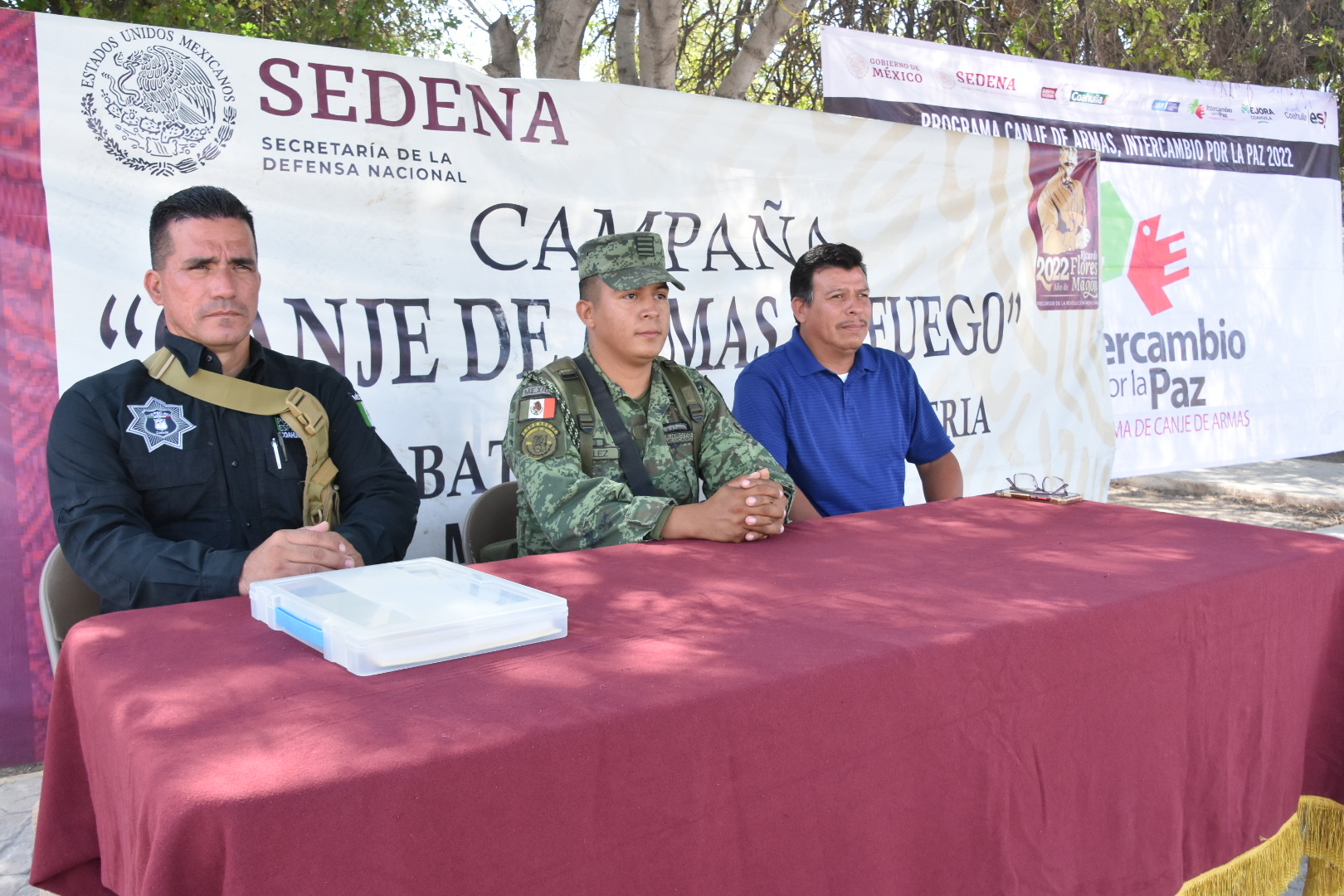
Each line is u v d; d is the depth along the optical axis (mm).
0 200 2635
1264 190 6348
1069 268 4676
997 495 2512
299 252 3016
